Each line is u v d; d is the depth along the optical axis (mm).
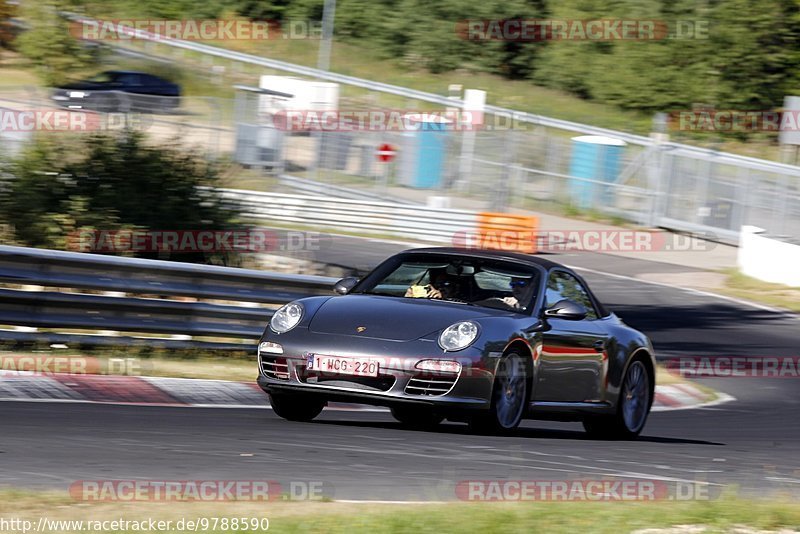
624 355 33594
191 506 18453
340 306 29797
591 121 153000
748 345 63969
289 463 23312
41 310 38156
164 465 22234
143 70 129125
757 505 20391
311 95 117188
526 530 17438
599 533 17641
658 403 45781
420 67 166875
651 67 153125
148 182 58344
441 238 95188
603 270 90438
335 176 102062
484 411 28250
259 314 43688
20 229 54438
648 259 98750
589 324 32750
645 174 117188
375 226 95188
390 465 23828
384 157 103125
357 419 33594
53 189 56062
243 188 91750
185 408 31859
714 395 48781
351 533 16688
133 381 35000
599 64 157750
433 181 107438
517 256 32969
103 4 142375
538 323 30344
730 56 149375
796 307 80562
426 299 30734
